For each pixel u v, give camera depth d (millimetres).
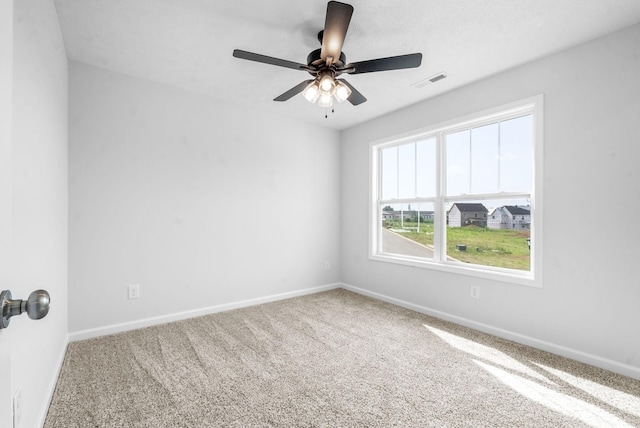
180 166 3002
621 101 2025
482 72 2637
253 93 3133
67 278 2398
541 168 2383
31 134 1421
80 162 2486
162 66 2586
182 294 3016
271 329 2770
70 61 2453
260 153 3576
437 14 1909
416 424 1547
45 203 1660
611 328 2064
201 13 1925
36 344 1469
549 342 2346
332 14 1506
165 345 2416
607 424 1549
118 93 2670
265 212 3623
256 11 1906
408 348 2396
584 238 2182
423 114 3285
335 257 4340
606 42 2088
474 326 2809
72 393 1773
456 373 2031
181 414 1607
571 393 1810
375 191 3943
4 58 619
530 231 2521
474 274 2809
